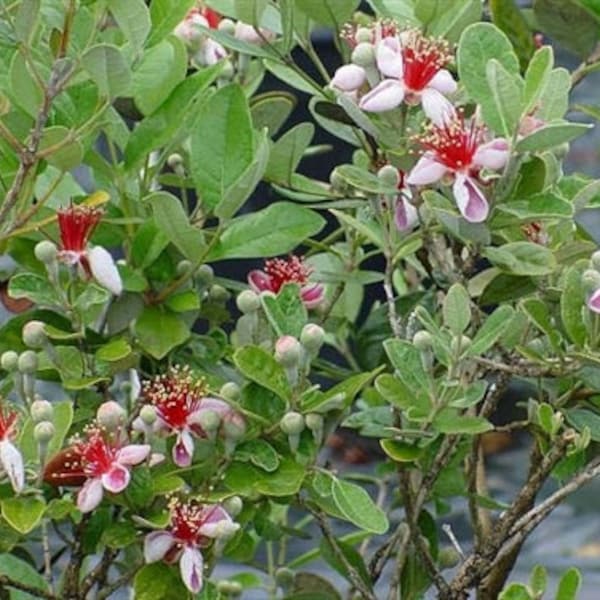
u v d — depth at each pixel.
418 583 1.14
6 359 1.04
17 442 1.00
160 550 1.02
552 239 1.10
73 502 1.01
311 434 1.04
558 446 1.07
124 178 1.12
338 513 1.04
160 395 1.04
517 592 1.05
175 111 1.10
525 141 1.00
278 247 1.11
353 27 1.15
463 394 1.04
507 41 1.04
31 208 1.06
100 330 1.12
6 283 1.14
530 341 1.10
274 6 1.18
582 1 1.16
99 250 1.04
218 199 1.10
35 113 1.06
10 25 1.02
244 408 1.04
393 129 1.06
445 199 1.03
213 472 1.04
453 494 1.16
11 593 1.08
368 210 1.17
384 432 1.06
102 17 1.09
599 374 1.06
